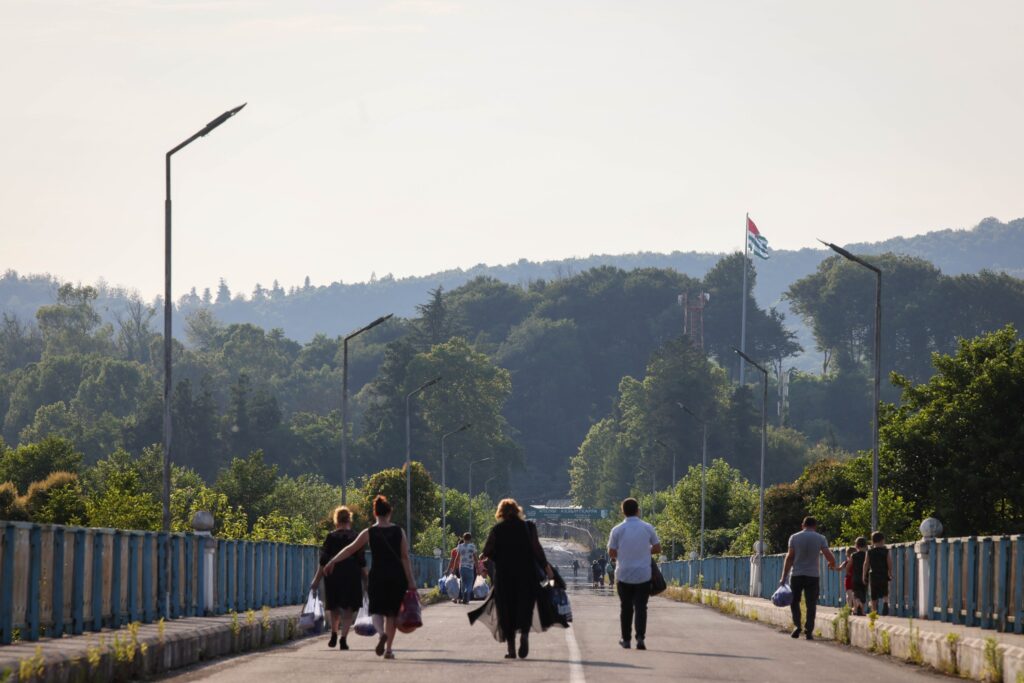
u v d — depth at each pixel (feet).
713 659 213.46
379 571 208.74
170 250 318.65
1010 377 654.12
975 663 193.98
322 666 193.36
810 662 214.90
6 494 548.72
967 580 264.72
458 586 474.08
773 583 534.37
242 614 282.97
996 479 635.25
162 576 248.93
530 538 210.79
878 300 426.92
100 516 572.51
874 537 328.90
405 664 196.44
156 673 186.60
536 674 178.91
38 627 188.34
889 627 244.83
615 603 551.59
